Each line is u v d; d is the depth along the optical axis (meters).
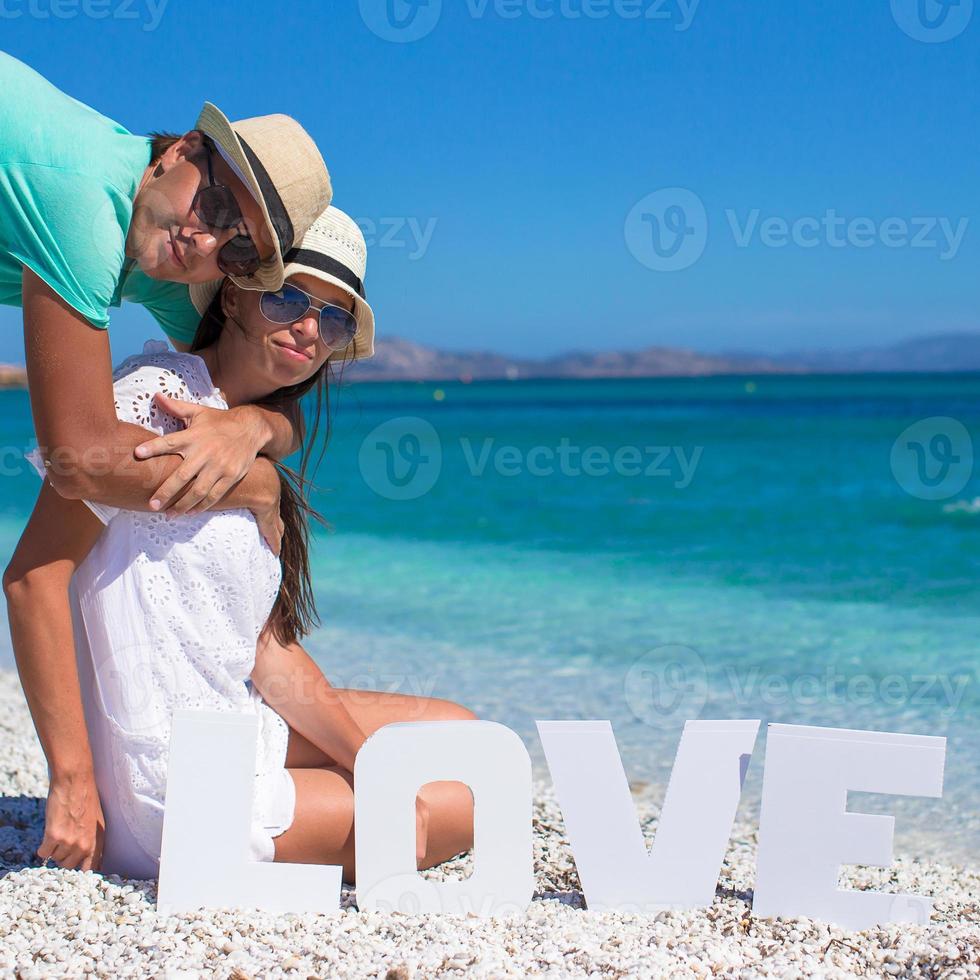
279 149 2.74
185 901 2.78
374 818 2.88
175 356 2.96
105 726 2.93
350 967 2.43
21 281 2.85
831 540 14.02
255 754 2.83
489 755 2.92
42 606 2.82
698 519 16.39
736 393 72.94
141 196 2.64
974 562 11.98
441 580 10.66
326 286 2.97
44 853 2.91
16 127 2.55
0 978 2.34
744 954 2.62
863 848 2.89
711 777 2.98
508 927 2.77
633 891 2.94
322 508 17.77
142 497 2.70
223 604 2.93
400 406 61.88
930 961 2.56
